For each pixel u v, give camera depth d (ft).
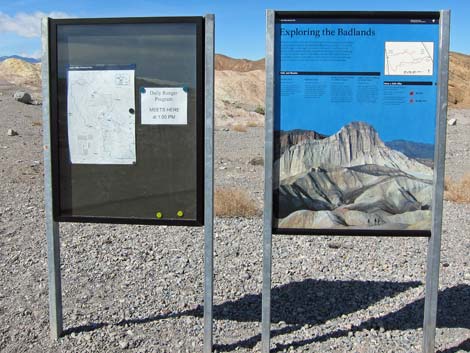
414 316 17.47
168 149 14.69
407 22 13.85
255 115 143.33
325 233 14.35
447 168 55.57
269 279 14.30
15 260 23.11
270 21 13.75
